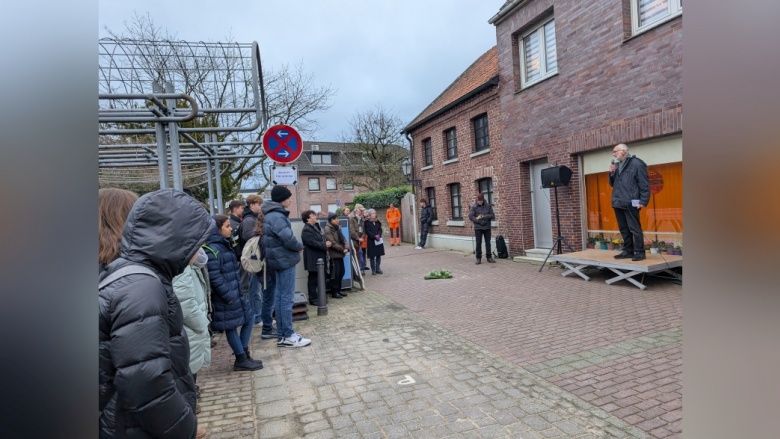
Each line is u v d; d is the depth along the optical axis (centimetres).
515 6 1045
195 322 284
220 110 444
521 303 647
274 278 512
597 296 654
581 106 884
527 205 1097
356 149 2850
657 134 732
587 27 858
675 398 321
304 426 308
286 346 488
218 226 396
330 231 759
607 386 349
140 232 157
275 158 615
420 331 534
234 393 367
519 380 370
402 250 1603
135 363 139
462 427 296
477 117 1320
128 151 653
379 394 355
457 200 1488
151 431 144
